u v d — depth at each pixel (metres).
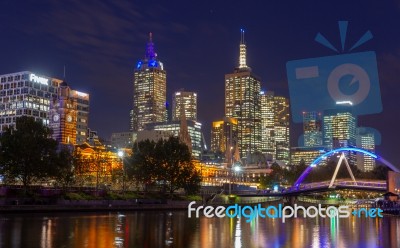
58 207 141.50
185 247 70.06
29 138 150.62
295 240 82.75
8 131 155.50
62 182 173.62
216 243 75.56
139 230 93.19
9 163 149.12
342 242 81.62
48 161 154.25
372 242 82.44
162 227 101.75
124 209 165.75
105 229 92.75
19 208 130.88
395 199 195.75
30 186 158.88
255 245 74.06
